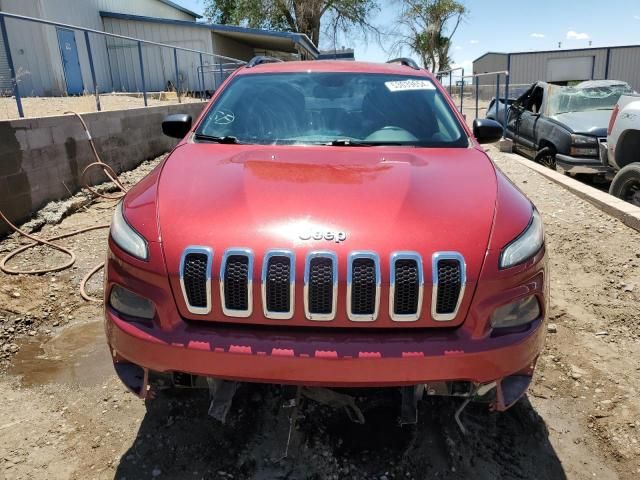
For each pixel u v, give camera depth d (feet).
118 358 7.30
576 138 26.66
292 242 6.41
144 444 8.08
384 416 8.65
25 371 10.01
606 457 8.02
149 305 6.70
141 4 74.79
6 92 37.52
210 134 10.44
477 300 6.43
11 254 14.76
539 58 92.02
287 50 93.71
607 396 9.41
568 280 14.14
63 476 7.45
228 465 7.69
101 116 23.52
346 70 11.95
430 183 7.80
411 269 6.34
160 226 6.90
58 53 51.16
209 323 6.53
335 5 104.27
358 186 7.60
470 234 6.70
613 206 18.30
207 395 9.22
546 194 21.75
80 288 13.11
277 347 6.26
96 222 18.38
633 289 13.33
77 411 8.85
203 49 66.03
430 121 10.65
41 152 18.56
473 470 7.68
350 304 6.27
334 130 10.36
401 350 6.24
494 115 38.55
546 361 10.49
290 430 8.10
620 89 31.35
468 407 9.00
